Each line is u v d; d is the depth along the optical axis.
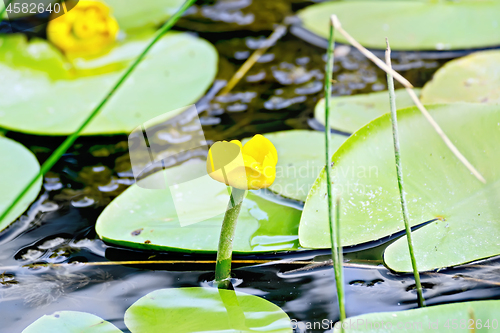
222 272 2.52
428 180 2.56
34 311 2.50
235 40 3.38
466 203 2.55
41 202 2.62
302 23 3.53
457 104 2.58
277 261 2.54
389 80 2.48
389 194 2.56
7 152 2.64
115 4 3.64
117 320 2.49
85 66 2.89
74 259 2.55
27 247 2.56
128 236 2.55
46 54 2.91
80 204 2.61
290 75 2.99
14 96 2.72
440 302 2.50
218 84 2.92
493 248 2.51
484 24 3.24
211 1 3.87
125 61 2.96
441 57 3.05
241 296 2.51
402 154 2.57
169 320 2.49
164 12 3.66
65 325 2.49
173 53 3.06
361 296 2.51
